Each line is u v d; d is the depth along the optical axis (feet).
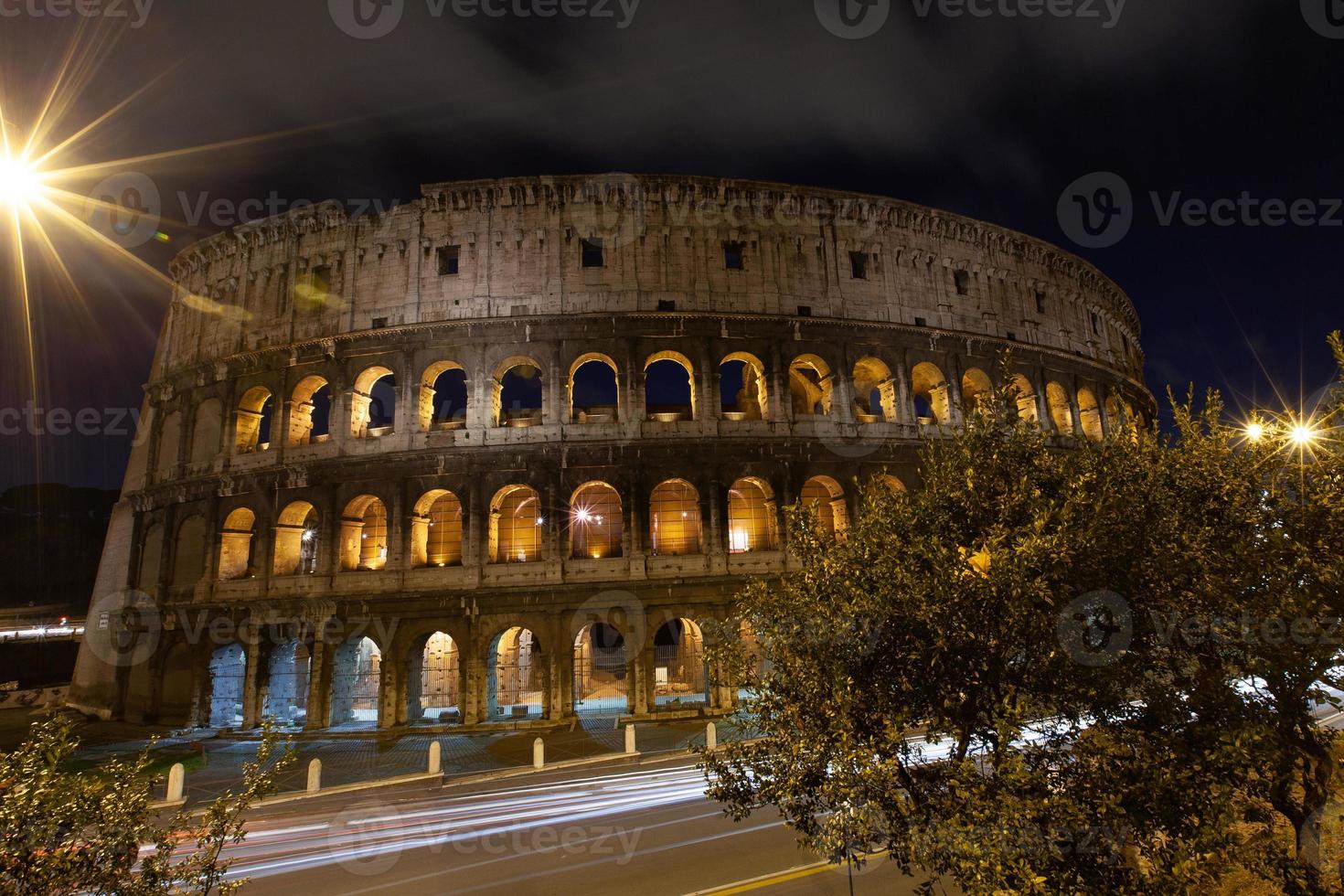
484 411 156.25
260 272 175.22
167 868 35.40
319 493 157.89
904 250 178.40
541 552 152.15
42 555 389.60
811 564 45.37
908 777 37.24
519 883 64.23
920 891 35.27
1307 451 46.83
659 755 117.08
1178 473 46.85
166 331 195.42
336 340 162.61
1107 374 201.87
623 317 158.92
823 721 38.83
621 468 154.20
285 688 157.38
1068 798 33.45
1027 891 29.73
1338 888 42.09
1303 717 44.29
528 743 129.49
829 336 166.50
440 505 168.25
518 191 165.99
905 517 43.73
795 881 61.77
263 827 85.51
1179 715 37.14
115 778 36.24
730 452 156.04
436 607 148.36
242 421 171.63
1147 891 32.37
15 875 31.04
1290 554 43.86
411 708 148.97
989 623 37.99
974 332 177.58
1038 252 197.47
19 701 196.03
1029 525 38.19
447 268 171.73
